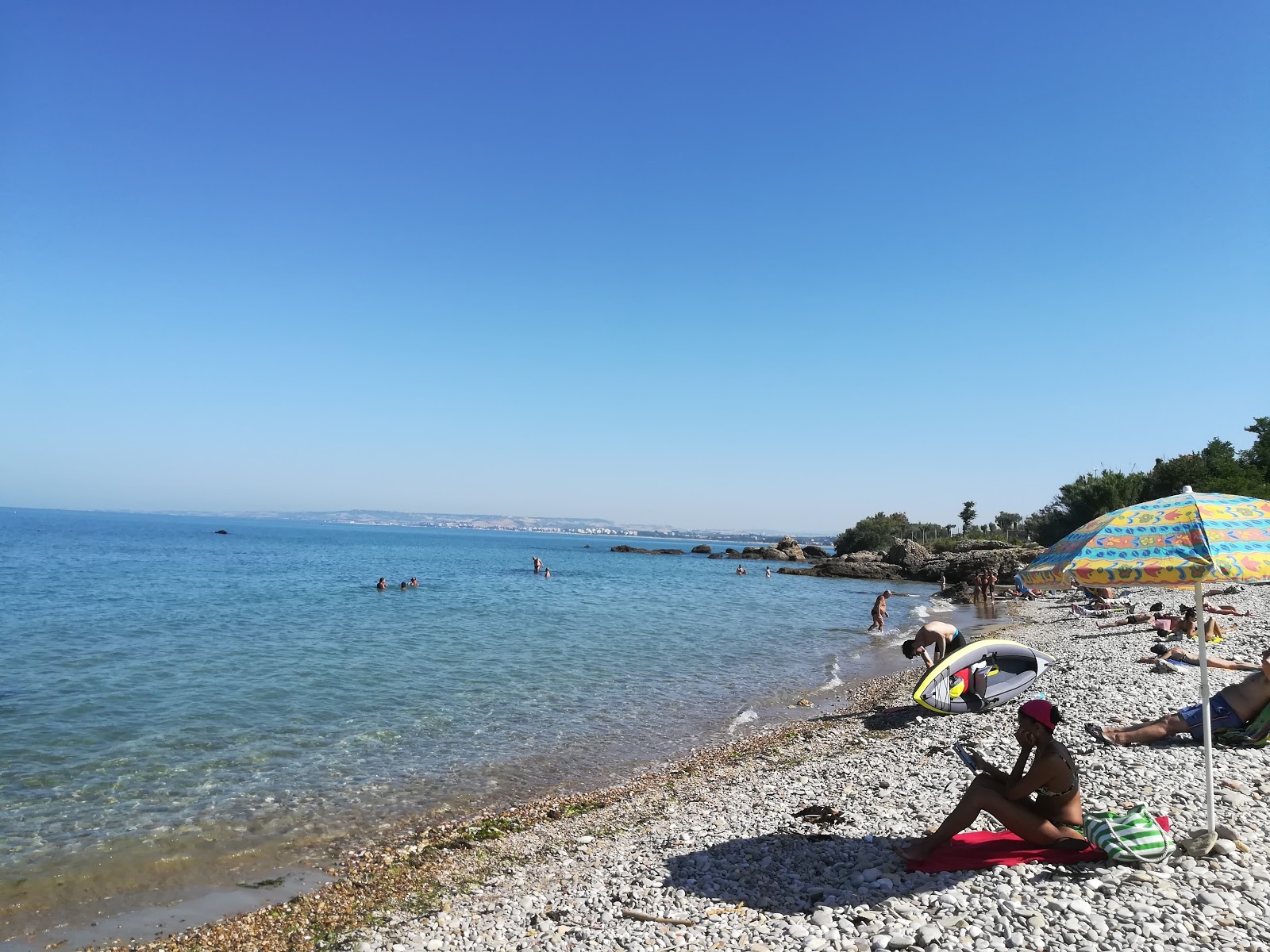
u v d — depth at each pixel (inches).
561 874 334.6
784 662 976.3
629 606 1670.8
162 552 3444.9
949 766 442.6
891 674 890.1
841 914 239.8
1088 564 210.7
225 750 544.4
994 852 262.2
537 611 1519.4
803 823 347.6
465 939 269.9
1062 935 206.4
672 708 705.0
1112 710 512.1
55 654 919.0
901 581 2775.6
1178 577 194.1
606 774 517.7
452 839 396.2
